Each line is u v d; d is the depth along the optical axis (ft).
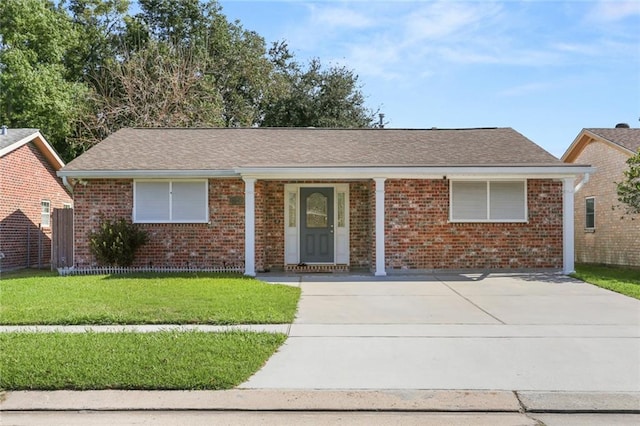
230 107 113.80
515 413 17.34
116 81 103.65
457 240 50.57
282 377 20.18
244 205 51.08
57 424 16.37
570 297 37.09
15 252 60.34
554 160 50.14
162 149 54.75
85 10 109.40
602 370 20.98
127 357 21.61
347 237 54.24
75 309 31.24
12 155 60.08
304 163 50.21
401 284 43.11
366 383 19.57
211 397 18.28
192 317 29.19
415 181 50.57
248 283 42.01
